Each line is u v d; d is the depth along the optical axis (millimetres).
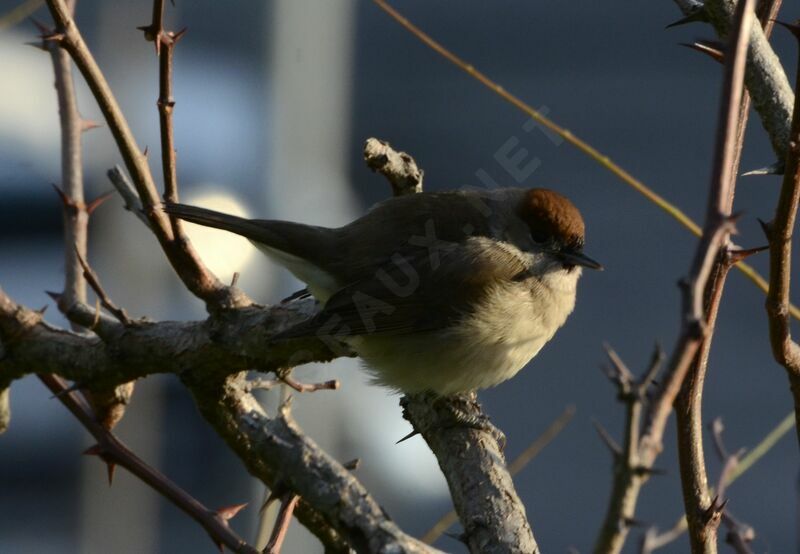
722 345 19297
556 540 15586
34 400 15211
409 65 27062
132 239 10352
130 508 8852
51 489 14586
